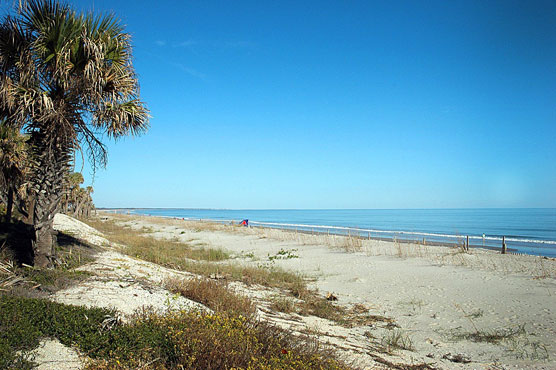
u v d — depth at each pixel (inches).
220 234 1333.7
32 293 229.5
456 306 381.4
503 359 237.1
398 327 316.2
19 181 450.6
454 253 775.7
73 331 170.7
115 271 325.7
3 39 283.6
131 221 2142.0
